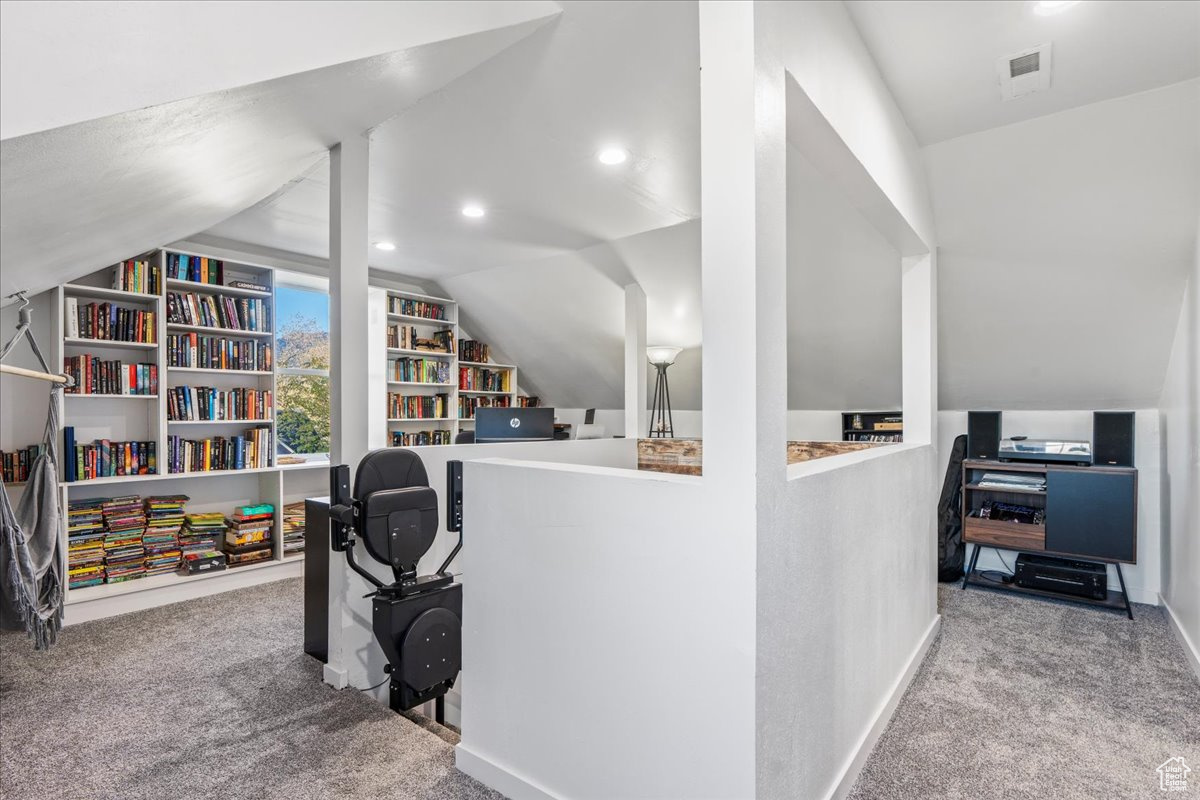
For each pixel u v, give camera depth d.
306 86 1.48
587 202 3.40
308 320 4.76
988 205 2.98
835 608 1.70
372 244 4.30
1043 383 3.82
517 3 1.68
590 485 1.54
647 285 4.52
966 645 2.89
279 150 2.20
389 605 2.28
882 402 4.62
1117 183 2.68
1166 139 2.46
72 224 1.63
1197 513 2.71
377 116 2.26
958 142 2.77
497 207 3.50
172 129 1.25
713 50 1.34
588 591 1.55
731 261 1.31
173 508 3.72
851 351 4.30
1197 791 1.77
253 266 4.18
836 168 2.03
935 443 3.09
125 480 3.46
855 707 1.87
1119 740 2.05
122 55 0.96
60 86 0.88
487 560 1.82
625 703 1.47
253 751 1.97
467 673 1.87
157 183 1.71
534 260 4.68
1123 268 3.00
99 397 3.54
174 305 3.72
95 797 1.73
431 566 2.79
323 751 1.97
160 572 3.63
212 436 4.09
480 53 1.82
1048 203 2.86
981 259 3.26
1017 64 2.17
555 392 6.39
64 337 3.28
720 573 1.31
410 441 5.32
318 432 4.80
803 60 1.56
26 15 0.84
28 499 2.39
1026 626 3.14
